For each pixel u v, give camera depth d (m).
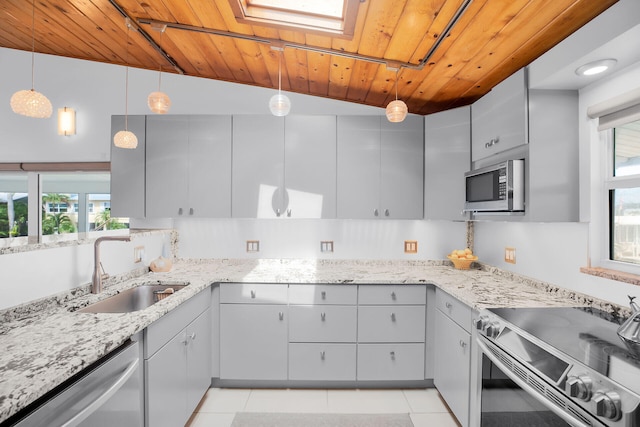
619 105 1.51
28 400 0.83
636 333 1.22
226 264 2.94
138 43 2.53
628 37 1.29
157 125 2.65
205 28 2.01
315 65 2.38
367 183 2.66
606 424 0.91
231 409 2.18
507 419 1.41
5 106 3.12
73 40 2.65
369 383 2.45
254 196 2.65
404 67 2.11
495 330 1.48
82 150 3.11
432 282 2.34
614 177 1.69
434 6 1.50
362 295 2.39
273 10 1.75
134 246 2.35
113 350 1.30
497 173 1.96
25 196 3.36
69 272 1.71
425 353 2.41
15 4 2.15
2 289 1.36
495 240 2.62
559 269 1.94
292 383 2.45
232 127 2.66
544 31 1.60
